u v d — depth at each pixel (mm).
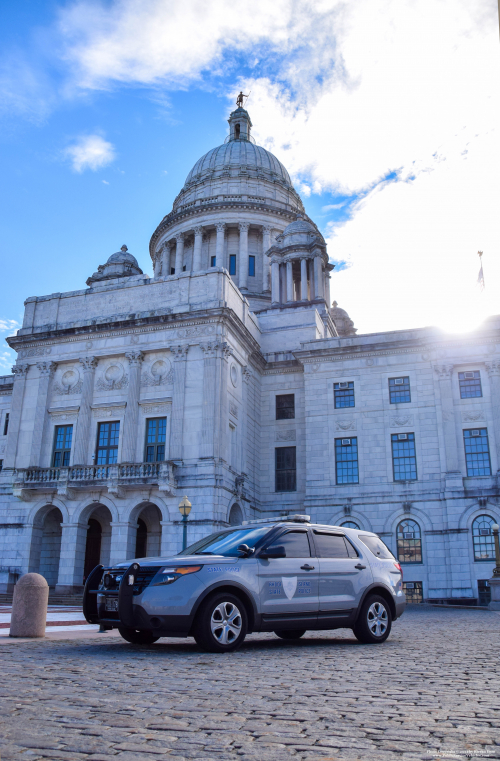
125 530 39250
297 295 62156
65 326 45219
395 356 44438
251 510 44250
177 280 43750
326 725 5906
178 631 11039
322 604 12656
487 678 8648
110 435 42531
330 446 44312
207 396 40062
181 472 39031
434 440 42062
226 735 5559
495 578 31375
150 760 4844
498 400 41156
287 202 73625
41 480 41500
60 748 5121
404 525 41375
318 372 46031
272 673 8953
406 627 19250
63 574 39781
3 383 56344
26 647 12055
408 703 6891
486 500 39438
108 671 9031
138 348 42875
